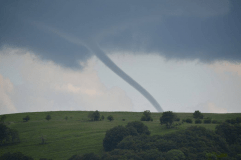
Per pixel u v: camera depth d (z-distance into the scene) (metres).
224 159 149.62
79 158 167.25
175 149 164.00
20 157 163.00
